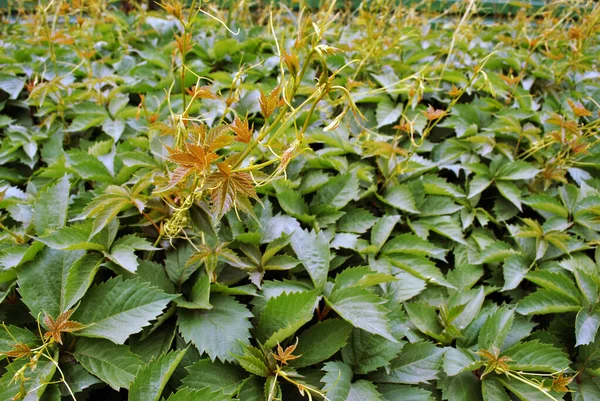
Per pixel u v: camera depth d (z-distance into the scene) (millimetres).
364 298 505
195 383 472
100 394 509
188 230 554
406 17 1014
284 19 1006
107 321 477
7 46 932
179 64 843
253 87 761
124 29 1003
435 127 798
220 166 411
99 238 522
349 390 485
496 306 579
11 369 442
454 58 918
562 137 677
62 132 739
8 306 521
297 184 639
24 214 585
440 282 602
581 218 660
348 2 1176
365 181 697
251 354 475
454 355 529
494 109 819
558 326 592
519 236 650
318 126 737
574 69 882
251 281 567
